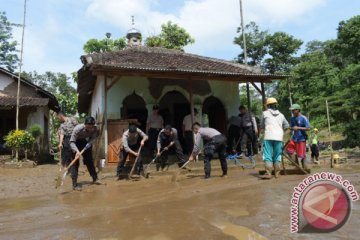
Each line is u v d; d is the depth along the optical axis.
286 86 42.38
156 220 5.09
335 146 31.31
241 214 5.13
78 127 8.84
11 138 16.48
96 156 12.91
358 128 28.84
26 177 12.69
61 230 4.89
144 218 5.25
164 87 14.55
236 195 6.60
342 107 30.19
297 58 48.25
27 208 6.68
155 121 12.60
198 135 9.67
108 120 12.01
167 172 11.01
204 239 4.12
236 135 13.91
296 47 48.22
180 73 12.80
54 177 12.19
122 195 7.57
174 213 5.45
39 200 7.55
